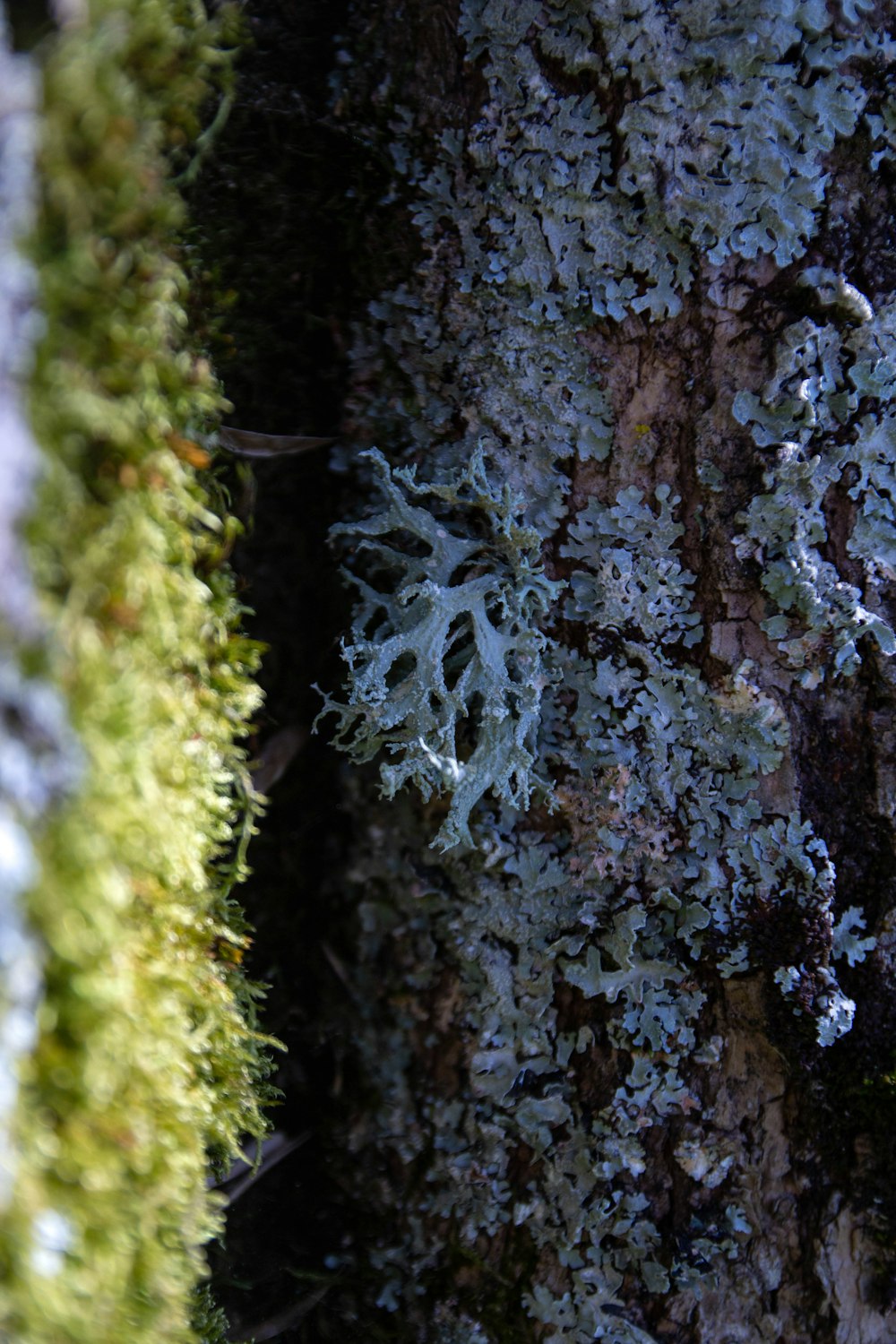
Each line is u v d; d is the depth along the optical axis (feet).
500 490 1.18
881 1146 1.15
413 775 1.16
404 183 1.19
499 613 1.19
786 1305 1.17
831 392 1.15
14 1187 0.97
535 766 1.19
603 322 1.17
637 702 1.18
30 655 0.97
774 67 1.14
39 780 0.98
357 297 1.21
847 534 1.15
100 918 0.99
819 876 1.16
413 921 1.22
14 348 0.97
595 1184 1.19
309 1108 1.24
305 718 1.24
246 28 1.12
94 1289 0.99
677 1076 1.18
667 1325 1.17
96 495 1.00
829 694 1.16
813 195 1.14
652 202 1.15
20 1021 0.97
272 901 1.25
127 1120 1.01
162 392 1.03
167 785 1.04
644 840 1.18
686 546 1.17
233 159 1.18
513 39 1.16
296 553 1.24
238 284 1.19
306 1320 1.22
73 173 0.98
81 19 0.98
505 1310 1.20
